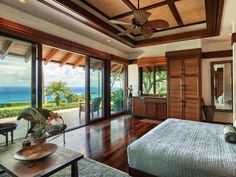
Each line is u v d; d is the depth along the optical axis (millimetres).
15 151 1844
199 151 1697
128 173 2129
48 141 3363
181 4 3229
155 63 6020
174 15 3660
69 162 1608
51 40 3662
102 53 5281
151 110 5707
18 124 3367
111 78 6090
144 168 1859
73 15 3232
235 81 3748
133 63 6738
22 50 3365
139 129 4355
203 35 4219
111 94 6098
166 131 2420
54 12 3225
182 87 4949
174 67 5086
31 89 3488
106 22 3922
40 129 2146
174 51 5043
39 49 3557
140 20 2855
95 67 5277
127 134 3910
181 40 4660
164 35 4789
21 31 3094
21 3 2893
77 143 3293
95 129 4359
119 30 4363
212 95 5137
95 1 3117
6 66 3178
